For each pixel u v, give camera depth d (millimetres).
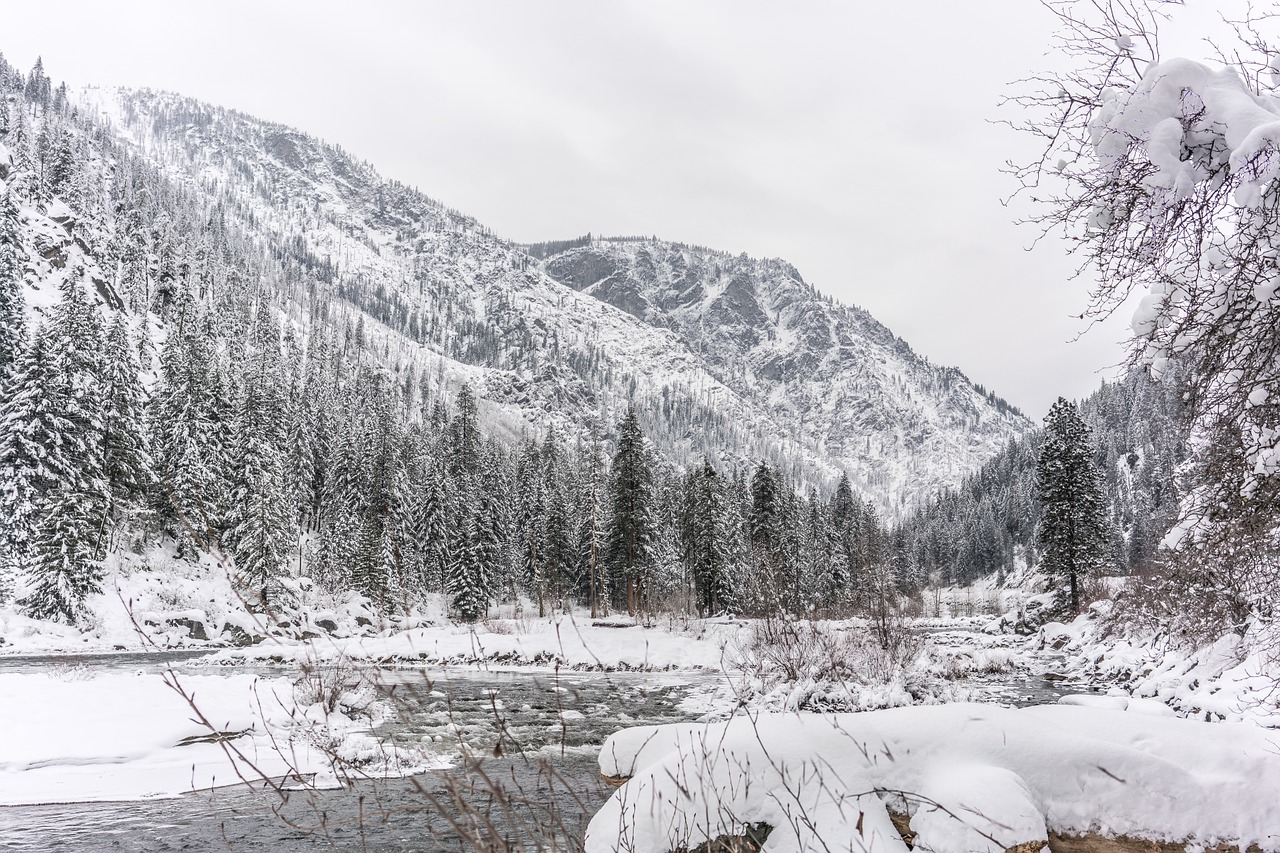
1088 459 43344
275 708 16031
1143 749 4930
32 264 80188
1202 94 4113
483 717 17688
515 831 2914
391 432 74625
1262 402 4309
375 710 15094
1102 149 4453
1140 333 4754
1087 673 23906
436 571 39375
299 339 174250
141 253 110562
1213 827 4273
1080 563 42781
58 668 21156
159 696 16578
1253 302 4211
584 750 13609
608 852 4211
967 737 4676
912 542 147375
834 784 4469
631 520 44969
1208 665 12961
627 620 35219
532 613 31203
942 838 4164
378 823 8914
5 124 117500
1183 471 5305
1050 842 4328
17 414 40250
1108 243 4676
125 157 179750
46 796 11250
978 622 55750
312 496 68812
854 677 16875
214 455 50062
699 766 4602
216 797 11062
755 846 4266
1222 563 5309
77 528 38469
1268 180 3930
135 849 9344
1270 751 4668
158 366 81125
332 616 43875
